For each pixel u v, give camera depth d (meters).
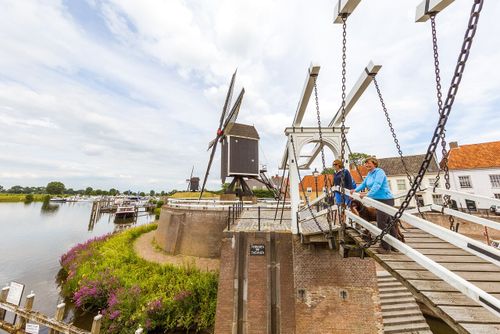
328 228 5.64
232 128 28.16
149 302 9.60
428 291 2.57
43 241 26.97
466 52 1.64
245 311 7.43
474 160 25.06
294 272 7.70
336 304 7.50
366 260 7.82
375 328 7.35
